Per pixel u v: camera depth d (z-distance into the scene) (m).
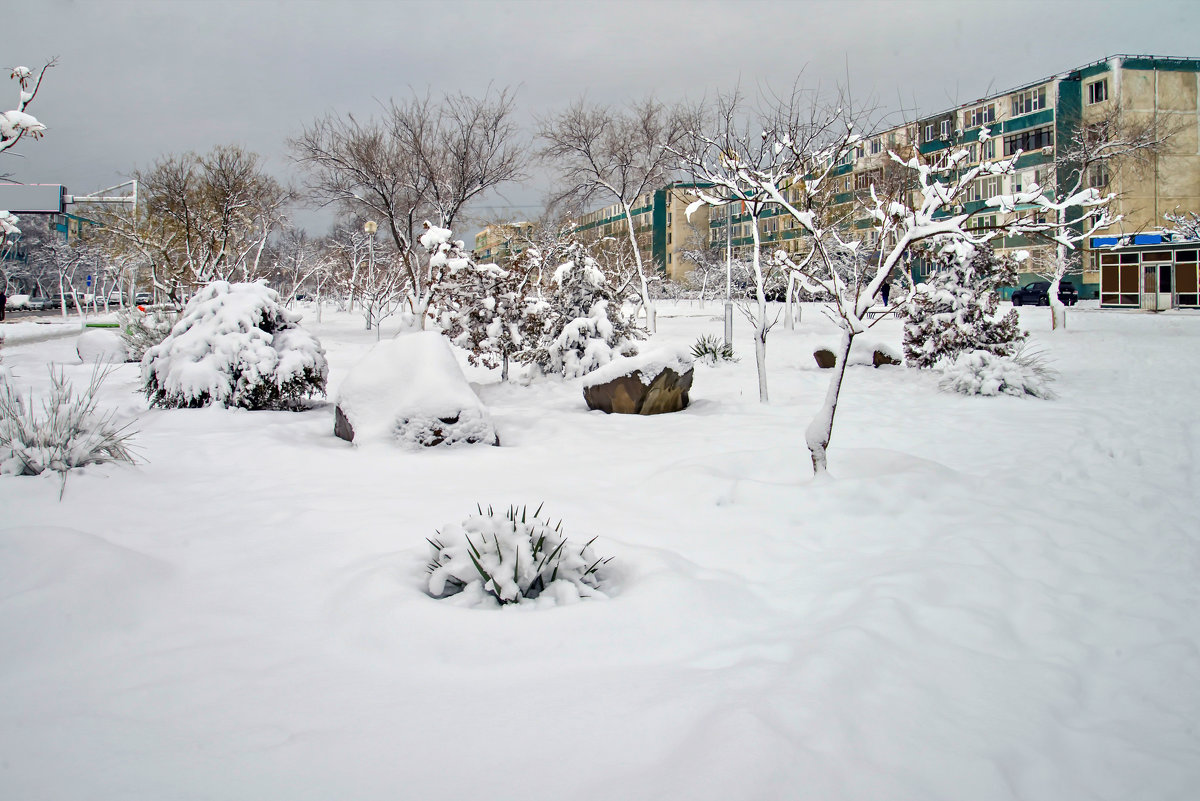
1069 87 47.41
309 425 9.68
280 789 2.32
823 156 11.66
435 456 7.79
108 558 3.94
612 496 6.25
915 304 15.98
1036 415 10.44
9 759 2.45
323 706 2.85
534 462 7.64
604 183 27.27
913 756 2.63
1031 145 49.16
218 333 10.73
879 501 5.75
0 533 4.06
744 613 3.87
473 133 21.45
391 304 44.62
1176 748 2.79
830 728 2.72
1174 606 4.04
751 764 2.44
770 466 6.96
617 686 3.04
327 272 53.81
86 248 43.53
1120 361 16.64
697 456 7.24
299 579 4.20
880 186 17.77
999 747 2.75
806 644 3.43
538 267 16.69
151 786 2.32
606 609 3.73
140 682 3.01
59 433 6.30
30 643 3.22
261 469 7.14
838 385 6.11
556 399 13.01
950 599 4.08
